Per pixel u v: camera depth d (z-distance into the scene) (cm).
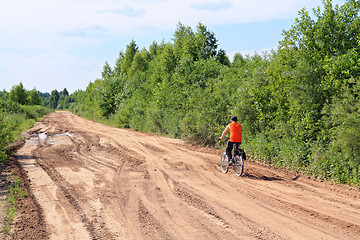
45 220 602
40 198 745
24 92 6138
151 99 3253
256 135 1304
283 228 559
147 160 1276
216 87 1697
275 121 1259
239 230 551
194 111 1722
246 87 1417
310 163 1006
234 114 1420
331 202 711
